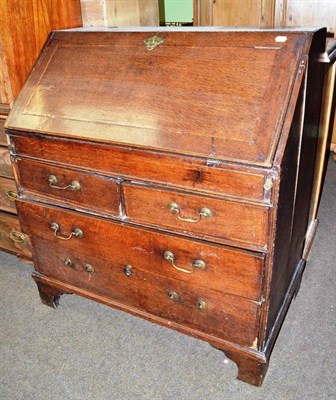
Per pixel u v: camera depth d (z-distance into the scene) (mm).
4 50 1403
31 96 1332
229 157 1000
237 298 1171
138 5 1807
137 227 1229
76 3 1608
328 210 2332
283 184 1023
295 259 1525
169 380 1328
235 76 1100
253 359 1238
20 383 1333
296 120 1049
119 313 1614
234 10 2873
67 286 1546
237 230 1070
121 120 1163
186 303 1287
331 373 1330
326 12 2672
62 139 1230
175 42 1223
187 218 1123
